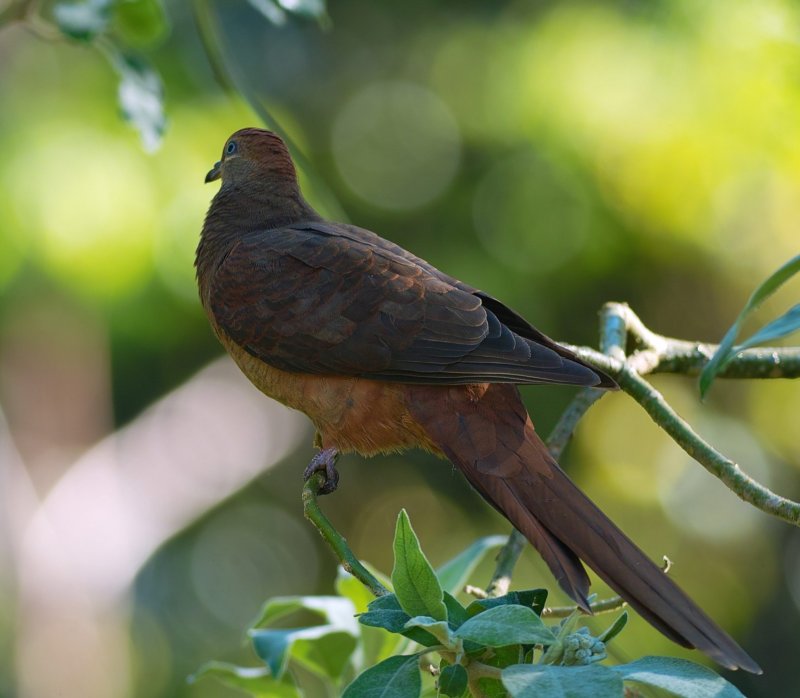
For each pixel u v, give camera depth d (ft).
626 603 14.24
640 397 17.33
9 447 43.39
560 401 47.44
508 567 16.99
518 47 46.24
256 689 17.21
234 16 50.52
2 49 39.88
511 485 16.37
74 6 23.22
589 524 15.12
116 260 37.88
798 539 47.70
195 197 39.17
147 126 23.62
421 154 48.14
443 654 12.03
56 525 45.70
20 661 43.14
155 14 24.06
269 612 17.22
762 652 46.60
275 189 22.91
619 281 46.75
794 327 13.52
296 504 51.37
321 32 51.03
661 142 43.32
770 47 39.50
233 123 40.27
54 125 38.75
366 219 48.14
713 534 47.32
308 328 19.30
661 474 48.26
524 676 10.64
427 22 49.83
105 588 45.62
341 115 49.90
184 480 47.60
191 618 48.34
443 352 18.15
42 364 46.60
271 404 49.75
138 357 47.75
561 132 44.37
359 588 17.57
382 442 19.16
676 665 11.07
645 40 43.60
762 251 45.83
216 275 20.79
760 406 48.49
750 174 43.60
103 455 46.93
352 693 11.73
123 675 45.47
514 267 45.91
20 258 37.55
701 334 47.47
